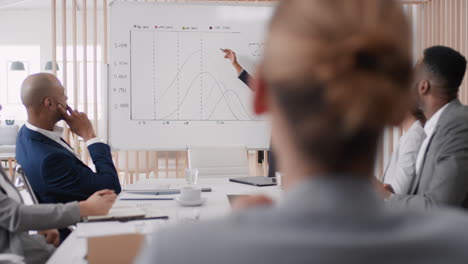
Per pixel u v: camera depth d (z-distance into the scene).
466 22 3.67
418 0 3.98
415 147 1.77
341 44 0.38
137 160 4.16
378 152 0.41
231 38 3.25
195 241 0.36
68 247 1.14
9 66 9.24
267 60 0.41
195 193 1.74
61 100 2.08
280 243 0.35
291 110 0.40
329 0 0.40
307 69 0.38
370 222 0.37
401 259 0.35
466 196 1.50
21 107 9.41
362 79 0.37
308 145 0.40
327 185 0.39
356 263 0.34
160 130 3.24
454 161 1.50
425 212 0.42
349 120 0.37
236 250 0.35
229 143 3.27
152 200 1.85
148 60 3.21
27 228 1.35
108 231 1.21
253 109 0.44
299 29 0.39
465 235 0.38
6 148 6.72
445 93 1.63
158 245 0.37
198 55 3.24
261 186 2.24
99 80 8.83
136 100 3.21
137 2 3.19
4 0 8.77
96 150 2.17
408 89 0.41
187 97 3.25
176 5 3.21
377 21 0.39
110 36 3.19
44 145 1.96
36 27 9.18
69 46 8.95
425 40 3.98
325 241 0.35
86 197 2.02
